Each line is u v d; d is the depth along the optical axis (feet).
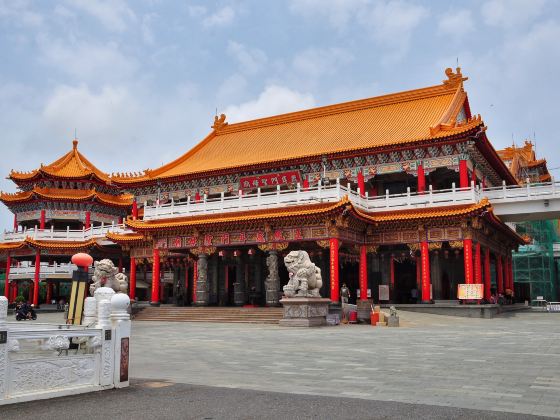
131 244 212.23
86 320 60.44
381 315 130.93
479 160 191.93
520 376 50.62
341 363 60.75
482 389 44.09
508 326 121.80
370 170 187.93
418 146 177.58
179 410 36.55
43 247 239.71
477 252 167.63
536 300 241.96
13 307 225.76
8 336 38.01
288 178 199.52
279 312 147.43
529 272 258.16
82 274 70.95
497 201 181.98
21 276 254.88
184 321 154.92
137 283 265.75
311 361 62.80
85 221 279.90
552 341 85.20
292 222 162.61
